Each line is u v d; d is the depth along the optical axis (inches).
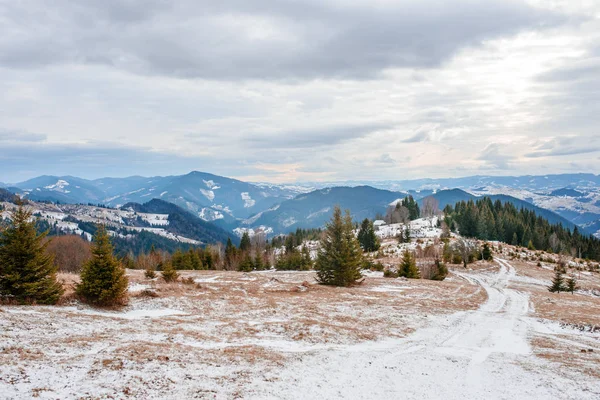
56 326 660.1
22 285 844.6
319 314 1032.8
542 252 4158.5
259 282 1828.2
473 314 1214.3
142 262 3447.3
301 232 6565.0
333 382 503.5
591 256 4704.7
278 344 702.5
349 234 1787.6
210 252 3880.4
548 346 819.4
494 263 3378.4
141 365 488.1
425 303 1358.3
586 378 578.2
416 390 500.4
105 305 968.3
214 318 927.0
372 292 1563.7
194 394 409.4
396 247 4286.4
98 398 372.5
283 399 424.2
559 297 1772.9
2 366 421.4
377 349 719.7
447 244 3843.5
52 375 418.6
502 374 589.9
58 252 3016.7
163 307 1037.2
